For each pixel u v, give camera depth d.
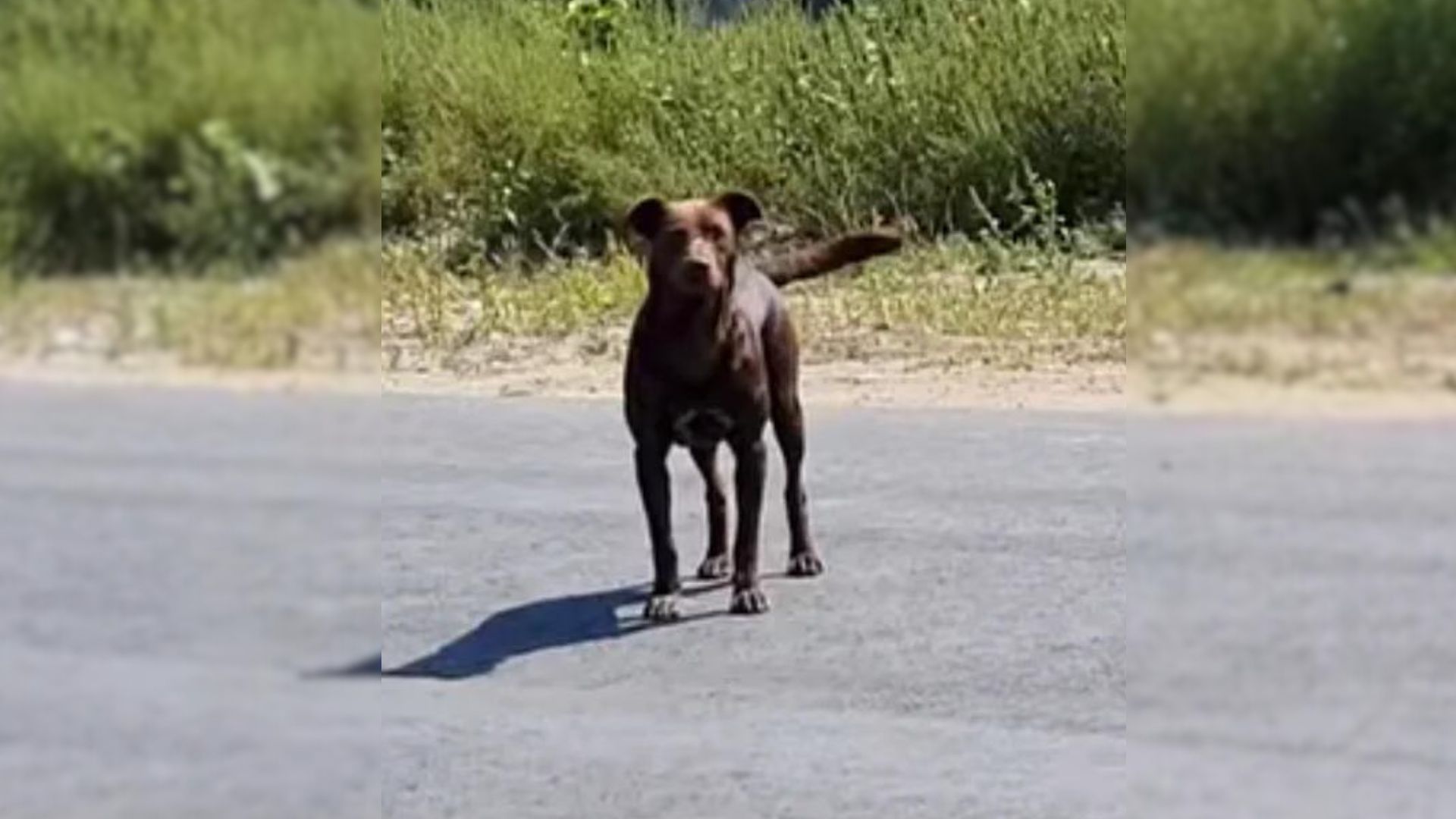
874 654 9.55
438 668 9.41
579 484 13.58
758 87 27.12
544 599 10.84
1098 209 24.70
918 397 16.58
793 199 25.98
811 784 7.74
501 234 25.94
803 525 11.44
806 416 15.86
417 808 7.34
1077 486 12.88
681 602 10.73
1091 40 25.61
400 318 21.16
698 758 7.99
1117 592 10.18
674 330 10.50
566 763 8.02
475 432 15.27
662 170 26.19
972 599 10.42
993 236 24.19
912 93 26.11
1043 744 8.03
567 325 20.72
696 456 11.42
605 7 28.77
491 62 27.00
